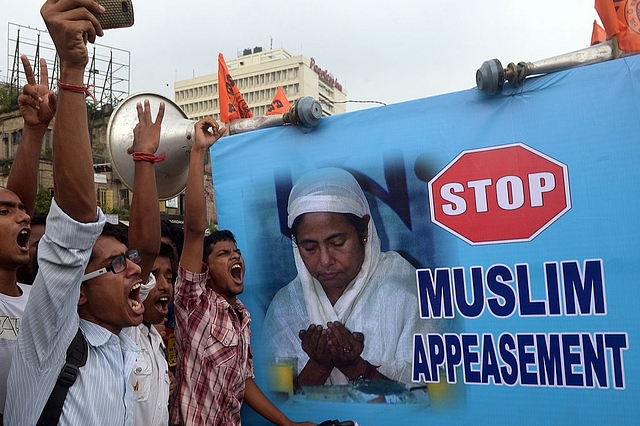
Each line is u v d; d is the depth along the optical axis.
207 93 91.56
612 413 2.11
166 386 2.27
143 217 2.19
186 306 2.46
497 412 2.30
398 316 2.53
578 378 2.17
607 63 2.18
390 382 2.52
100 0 1.45
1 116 27.59
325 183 2.72
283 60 87.69
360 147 2.65
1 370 1.81
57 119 1.40
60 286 1.43
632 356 2.09
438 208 2.47
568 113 2.23
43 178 24.41
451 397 2.39
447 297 2.43
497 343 2.32
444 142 2.47
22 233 1.97
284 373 2.76
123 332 2.01
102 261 1.71
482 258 2.37
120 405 1.67
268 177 2.86
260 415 2.75
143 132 2.26
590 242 2.17
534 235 2.27
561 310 2.21
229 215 2.95
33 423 1.46
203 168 2.50
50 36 1.37
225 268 2.62
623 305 2.11
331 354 2.66
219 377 2.41
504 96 2.35
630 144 2.13
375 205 2.61
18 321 1.91
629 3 2.17
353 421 2.56
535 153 2.28
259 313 2.85
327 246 2.70
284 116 2.79
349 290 2.64
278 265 2.82
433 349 2.44
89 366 1.59
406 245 2.53
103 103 26.78
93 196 1.45
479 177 2.38
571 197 2.21
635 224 2.11
